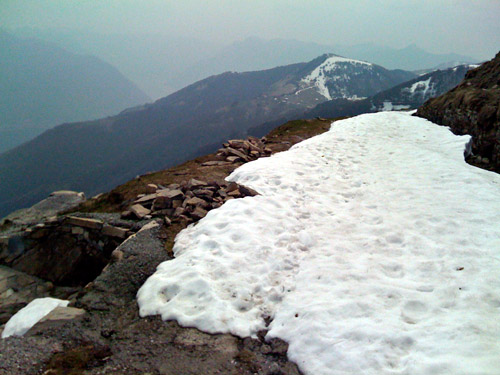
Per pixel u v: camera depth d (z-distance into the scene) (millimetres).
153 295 5824
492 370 3463
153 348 4715
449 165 11094
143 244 7973
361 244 6980
